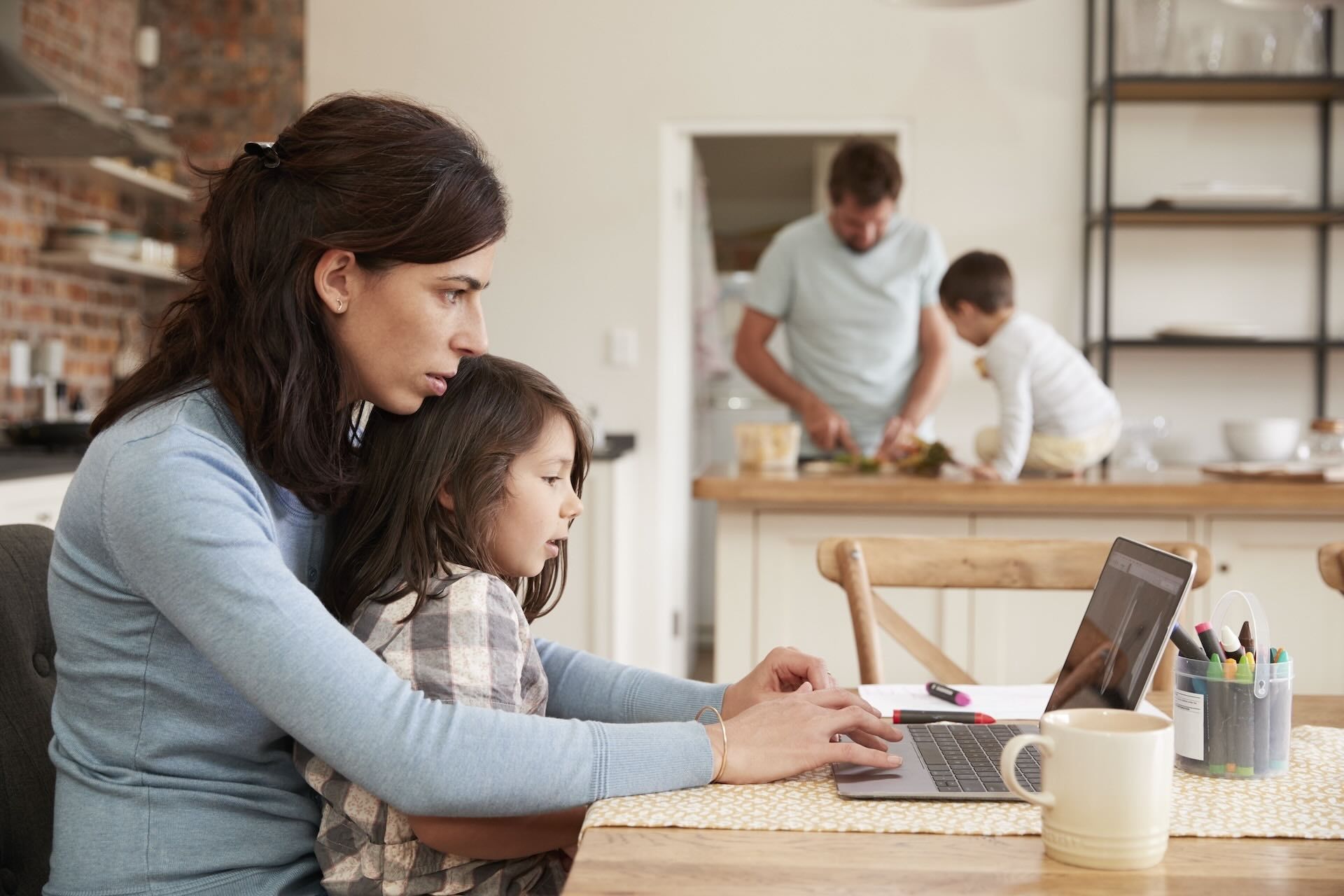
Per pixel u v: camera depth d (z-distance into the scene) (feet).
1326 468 9.13
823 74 14.85
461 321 3.43
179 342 3.45
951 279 10.07
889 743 3.66
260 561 3.06
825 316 12.67
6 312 13.06
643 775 3.16
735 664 9.02
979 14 14.79
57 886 3.33
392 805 3.06
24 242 13.41
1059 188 14.80
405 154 3.28
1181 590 3.20
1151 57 14.17
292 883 3.46
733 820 2.95
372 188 3.24
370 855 3.38
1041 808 2.83
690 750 3.24
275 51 15.85
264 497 3.35
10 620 3.84
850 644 8.95
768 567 8.99
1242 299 14.88
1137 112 14.84
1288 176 14.84
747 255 22.02
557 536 3.94
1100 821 2.61
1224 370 14.96
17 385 13.08
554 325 14.99
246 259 3.32
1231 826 2.91
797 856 2.71
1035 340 9.71
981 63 14.80
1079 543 5.55
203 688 3.31
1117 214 14.16
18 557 3.98
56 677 4.00
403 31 15.07
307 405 3.35
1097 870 2.62
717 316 17.61
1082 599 8.74
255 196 3.35
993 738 3.72
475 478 3.65
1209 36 14.25
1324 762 3.48
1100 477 9.73
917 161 14.87
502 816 3.10
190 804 3.34
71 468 10.54
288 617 3.02
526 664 3.92
